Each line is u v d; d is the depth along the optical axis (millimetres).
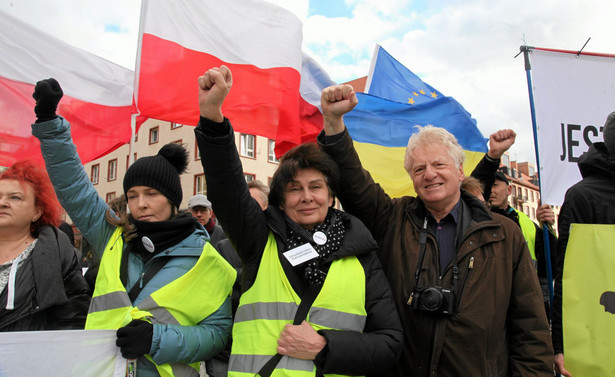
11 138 3422
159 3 3717
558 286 2316
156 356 1767
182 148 2316
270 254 1925
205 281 2041
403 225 2260
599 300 2168
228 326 2123
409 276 2078
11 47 3506
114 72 4074
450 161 2131
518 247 2057
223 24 3990
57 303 1992
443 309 1925
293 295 1817
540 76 3607
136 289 1960
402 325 2055
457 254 2031
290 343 1679
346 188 2186
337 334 1695
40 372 1658
